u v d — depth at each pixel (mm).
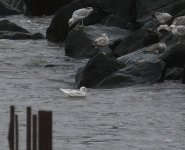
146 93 69875
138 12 109875
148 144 49469
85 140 50531
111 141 50250
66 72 87062
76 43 100375
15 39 120562
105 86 74688
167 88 72062
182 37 82500
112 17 112125
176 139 51062
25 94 71062
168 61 76625
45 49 109250
